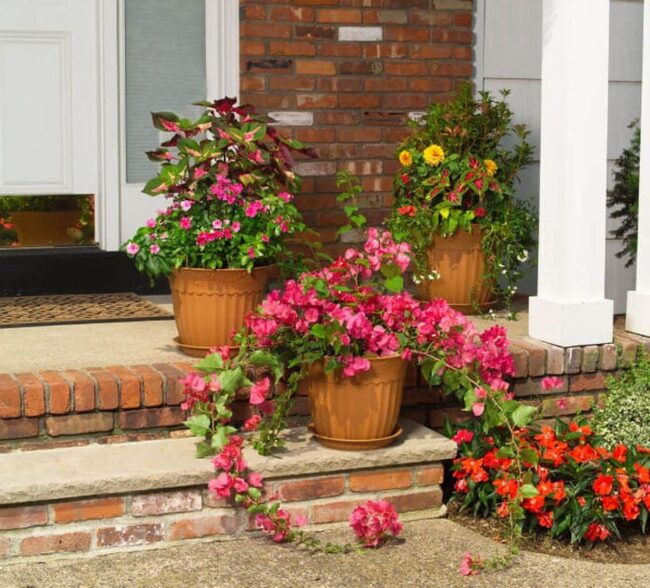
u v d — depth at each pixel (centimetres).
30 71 729
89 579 528
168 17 740
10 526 539
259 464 563
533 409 582
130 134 741
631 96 803
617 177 805
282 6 717
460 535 573
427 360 585
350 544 561
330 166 731
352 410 573
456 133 702
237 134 625
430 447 585
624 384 641
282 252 641
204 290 611
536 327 652
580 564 551
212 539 562
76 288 734
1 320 675
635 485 589
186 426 576
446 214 688
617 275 811
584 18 625
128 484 548
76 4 731
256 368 594
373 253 590
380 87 736
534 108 773
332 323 563
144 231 621
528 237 714
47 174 735
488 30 757
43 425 571
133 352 624
